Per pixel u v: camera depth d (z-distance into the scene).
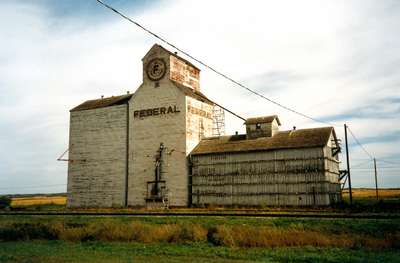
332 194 52.56
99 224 31.48
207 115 67.94
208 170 59.16
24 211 56.88
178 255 21.95
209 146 61.22
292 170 52.69
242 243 25.19
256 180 55.06
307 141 52.56
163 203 60.56
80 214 45.06
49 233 30.84
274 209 48.16
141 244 26.30
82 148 70.44
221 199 57.28
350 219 29.89
